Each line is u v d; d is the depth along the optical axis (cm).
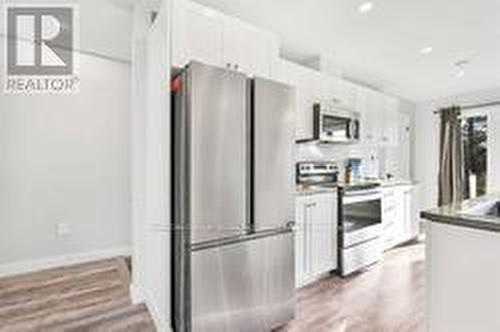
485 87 495
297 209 286
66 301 266
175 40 200
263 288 215
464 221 138
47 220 353
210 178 190
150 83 246
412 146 589
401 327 225
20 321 232
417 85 485
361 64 395
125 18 262
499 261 130
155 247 231
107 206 393
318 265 307
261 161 214
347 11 256
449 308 145
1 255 326
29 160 342
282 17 267
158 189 221
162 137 210
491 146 493
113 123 397
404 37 308
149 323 230
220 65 223
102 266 358
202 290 186
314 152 409
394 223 433
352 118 400
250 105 211
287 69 319
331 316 242
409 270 351
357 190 348
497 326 130
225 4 245
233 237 200
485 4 241
